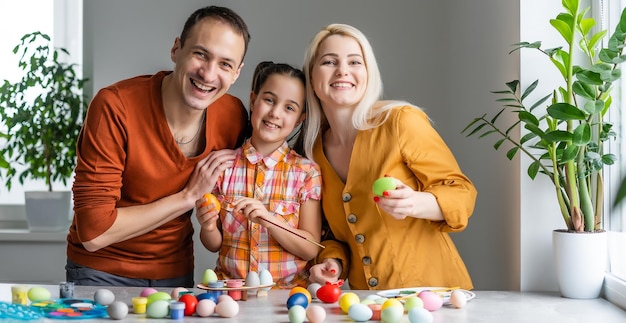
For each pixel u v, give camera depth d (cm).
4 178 338
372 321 145
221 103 212
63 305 153
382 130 197
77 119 326
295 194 205
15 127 330
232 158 205
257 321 143
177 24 314
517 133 202
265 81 206
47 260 314
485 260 250
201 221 194
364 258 196
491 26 234
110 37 316
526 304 164
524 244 194
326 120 210
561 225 193
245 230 204
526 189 194
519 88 195
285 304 160
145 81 202
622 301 160
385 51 302
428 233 196
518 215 201
